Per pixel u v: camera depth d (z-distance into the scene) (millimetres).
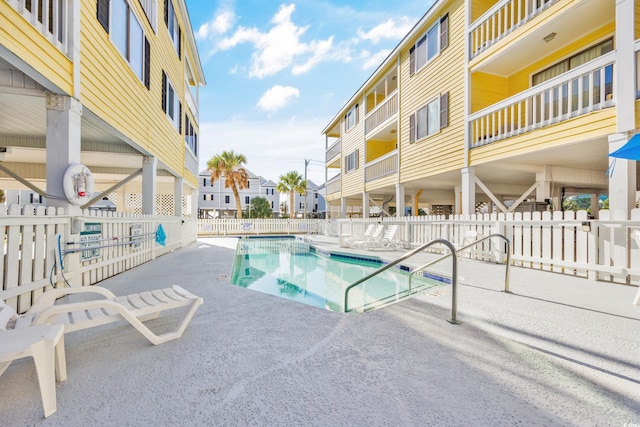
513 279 5445
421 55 12125
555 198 13414
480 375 2135
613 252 5191
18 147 7977
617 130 5633
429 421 1657
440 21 10930
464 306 3762
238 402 1834
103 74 5453
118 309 2418
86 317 2393
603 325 3084
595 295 4289
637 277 4891
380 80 15953
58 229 4246
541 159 8641
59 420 1659
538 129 7293
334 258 10992
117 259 6078
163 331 2977
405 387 1988
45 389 1684
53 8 4055
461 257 8688
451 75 10375
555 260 6070
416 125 12367
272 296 4320
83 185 4508
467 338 2775
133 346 2629
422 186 15125
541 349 2541
